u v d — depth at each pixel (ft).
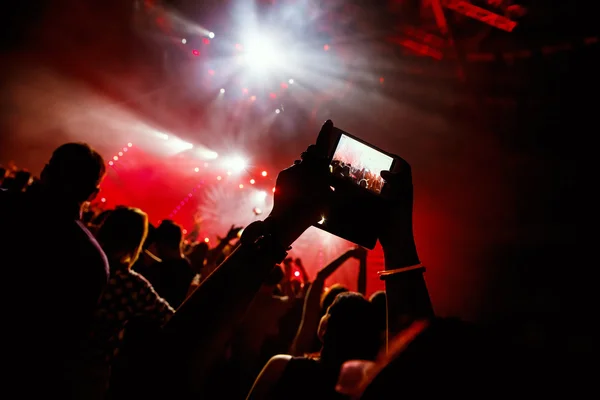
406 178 4.15
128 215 8.70
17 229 5.64
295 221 3.09
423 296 3.76
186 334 2.75
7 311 5.29
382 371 2.75
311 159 3.31
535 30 23.38
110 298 8.27
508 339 2.62
